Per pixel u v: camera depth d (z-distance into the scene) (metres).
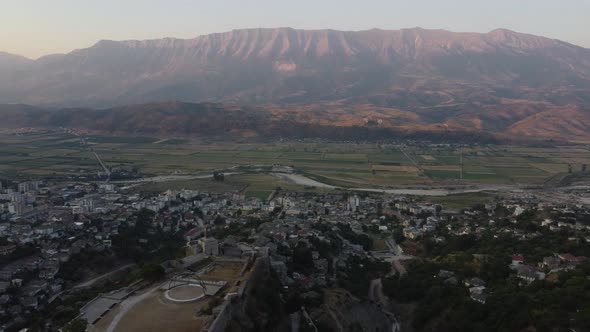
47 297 179.75
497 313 134.75
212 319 98.31
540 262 181.88
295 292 145.38
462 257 199.88
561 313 126.12
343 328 137.62
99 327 98.44
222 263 141.12
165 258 186.62
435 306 151.62
